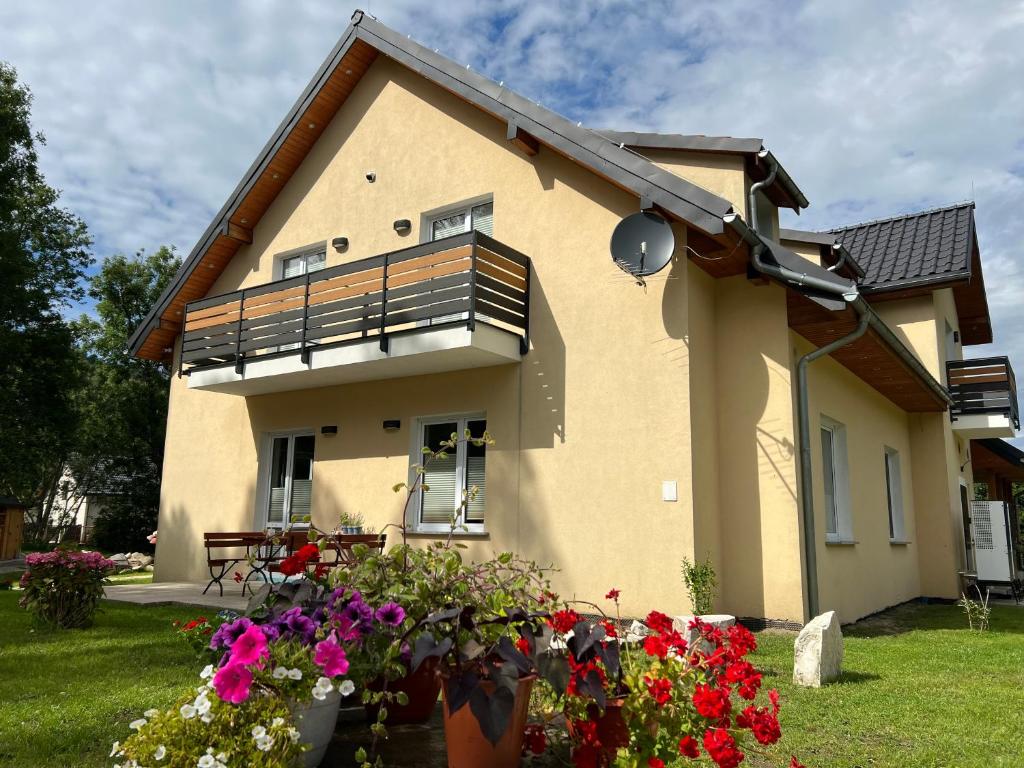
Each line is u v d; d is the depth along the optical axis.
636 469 8.38
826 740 4.16
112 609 9.09
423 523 10.12
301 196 12.62
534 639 2.63
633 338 8.65
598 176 9.21
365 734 3.19
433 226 11.09
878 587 11.09
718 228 7.73
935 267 12.66
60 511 39.97
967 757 3.90
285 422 11.89
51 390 25.61
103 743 3.92
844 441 10.47
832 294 8.00
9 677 5.39
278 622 2.86
